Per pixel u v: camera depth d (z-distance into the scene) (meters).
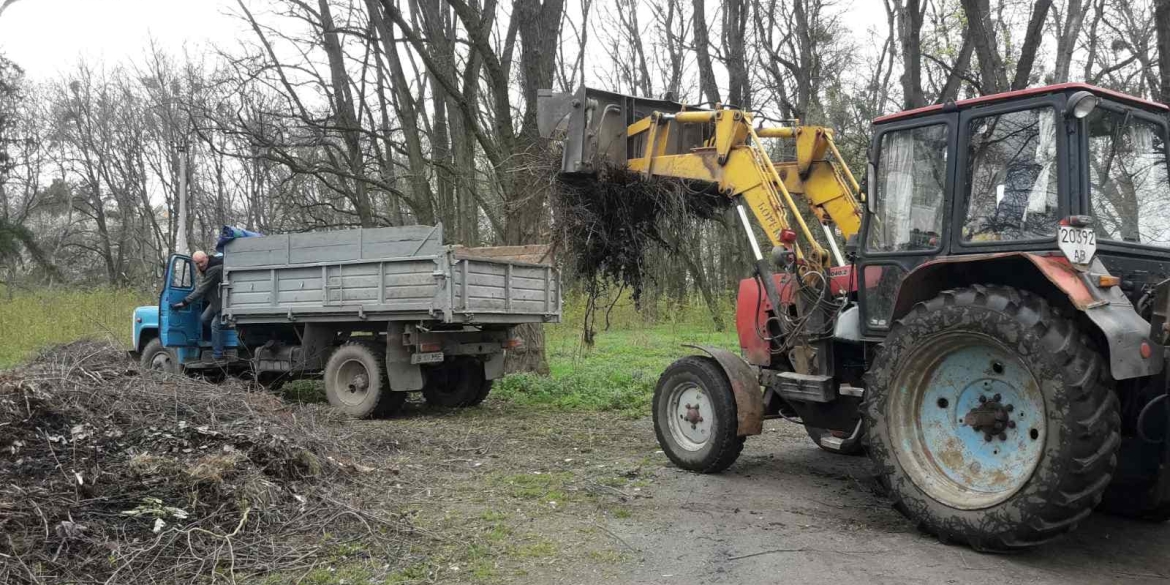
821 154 6.71
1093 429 4.04
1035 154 4.66
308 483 5.50
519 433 8.31
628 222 7.47
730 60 18.47
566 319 18.55
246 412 6.17
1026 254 4.44
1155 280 4.77
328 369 9.62
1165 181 5.05
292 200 18.48
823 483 6.21
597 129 7.23
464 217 21.78
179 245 23.16
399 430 8.38
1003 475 4.50
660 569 4.32
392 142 16.22
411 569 4.26
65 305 20.56
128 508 4.65
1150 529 5.03
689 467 6.55
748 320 6.81
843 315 5.83
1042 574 4.21
